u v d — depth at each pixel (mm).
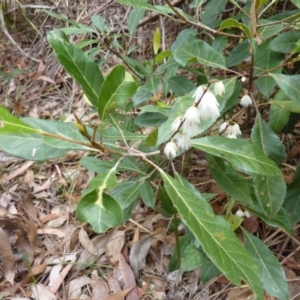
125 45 784
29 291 502
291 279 434
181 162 549
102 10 842
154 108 395
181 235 510
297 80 355
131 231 537
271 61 411
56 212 598
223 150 320
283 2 610
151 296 468
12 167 693
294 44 394
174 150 311
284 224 371
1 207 612
